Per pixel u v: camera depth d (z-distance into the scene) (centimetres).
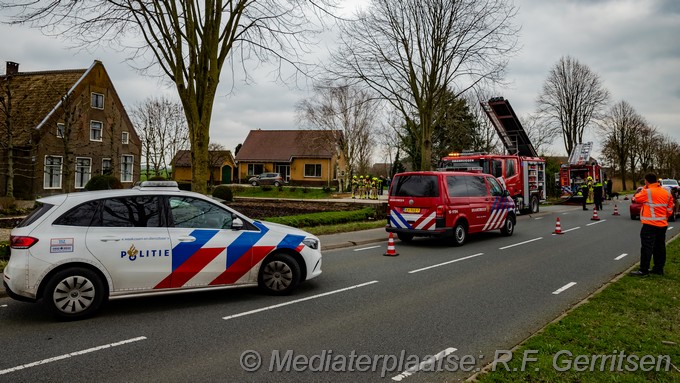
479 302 650
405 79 1995
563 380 382
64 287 551
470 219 1266
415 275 841
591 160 3228
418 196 1210
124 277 580
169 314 588
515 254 1084
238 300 658
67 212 570
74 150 2842
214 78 1219
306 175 5203
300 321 561
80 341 486
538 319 569
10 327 531
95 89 3025
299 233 718
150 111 3272
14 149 2497
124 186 3328
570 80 4425
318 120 3888
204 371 412
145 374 404
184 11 1190
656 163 5969
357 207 2183
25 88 2958
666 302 617
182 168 5253
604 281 785
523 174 2173
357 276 830
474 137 3875
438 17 1875
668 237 1348
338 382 392
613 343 463
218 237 643
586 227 1675
